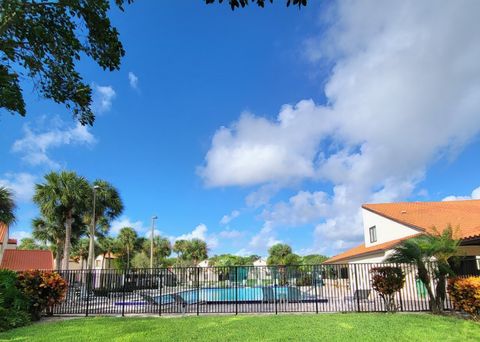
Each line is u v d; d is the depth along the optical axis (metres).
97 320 12.70
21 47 9.83
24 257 35.69
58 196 30.02
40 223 34.97
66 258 30.84
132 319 12.94
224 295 15.88
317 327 10.67
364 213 31.47
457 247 13.67
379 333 9.73
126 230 61.59
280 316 13.24
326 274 16.33
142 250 69.69
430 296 13.86
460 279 13.04
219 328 10.79
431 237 13.95
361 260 29.31
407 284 17.61
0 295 11.64
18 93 10.06
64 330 10.69
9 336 9.88
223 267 16.19
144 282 15.82
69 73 10.59
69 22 9.89
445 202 30.55
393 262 14.15
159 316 13.90
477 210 26.25
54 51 10.09
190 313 14.61
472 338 9.17
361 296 16.89
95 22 10.00
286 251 68.06
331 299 16.33
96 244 54.75
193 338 9.41
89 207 32.84
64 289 13.68
